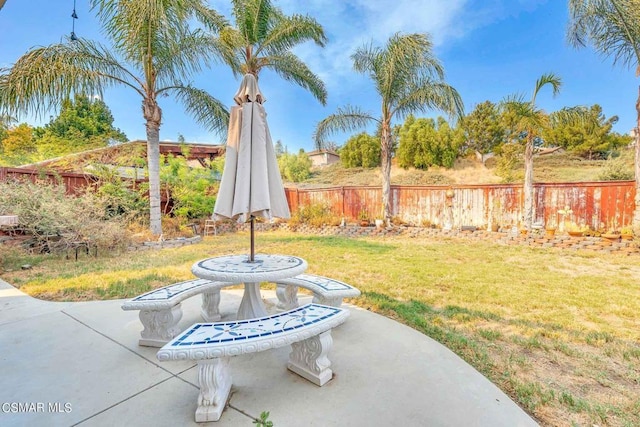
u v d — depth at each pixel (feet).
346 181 64.34
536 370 7.55
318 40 29.96
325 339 6.87
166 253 24.20
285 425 5.51
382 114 33.58
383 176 34.73
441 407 6.04
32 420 5.62
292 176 69.05
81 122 50.21
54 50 21.77
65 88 21.81
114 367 7.51
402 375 7.20
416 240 30.45
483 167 57.11
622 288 14.44
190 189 37.19
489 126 56.75
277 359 7.95
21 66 20.38
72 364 7.64
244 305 9.89
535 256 22.16
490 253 23.44
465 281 15.81
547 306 12.14
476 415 5.81
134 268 18.72
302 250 25.30
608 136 51.13
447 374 7.25
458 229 31.94
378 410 5.94
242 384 6.81
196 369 7.45
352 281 15.97
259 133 8.96
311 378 6.90
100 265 19.53
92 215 24.45
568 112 26.37
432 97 29.96
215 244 28.94
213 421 5.61
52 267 18.88
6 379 6.96
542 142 42.27
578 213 28.91
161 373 7.26
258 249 25.98
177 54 25.50
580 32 24.79
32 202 22.59
